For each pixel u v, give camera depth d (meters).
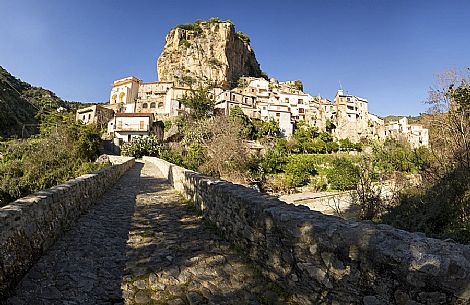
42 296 3.22
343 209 13.80
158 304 3.23
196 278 3.85
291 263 3.37
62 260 4.18
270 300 3.36
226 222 5.31
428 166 10.14
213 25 103.69
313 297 3.04
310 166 31.88
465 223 6.93
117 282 3.66
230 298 3.40
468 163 8.48
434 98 11.08
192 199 8.35
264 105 62.00
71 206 5.98
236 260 4.41
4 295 3.11
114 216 6.97
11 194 19.28
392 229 2.75
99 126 59.75
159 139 48.81
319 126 67.75
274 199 4.48
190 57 96.62
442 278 2.06
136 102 65.62
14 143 36.62
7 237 3.26
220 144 28.72
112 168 13.13
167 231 5.78
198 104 55.34
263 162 32.88
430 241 2.40
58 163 26.62
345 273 2.70
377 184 10.50
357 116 74.69
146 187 12.50
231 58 103.00
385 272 2.38
